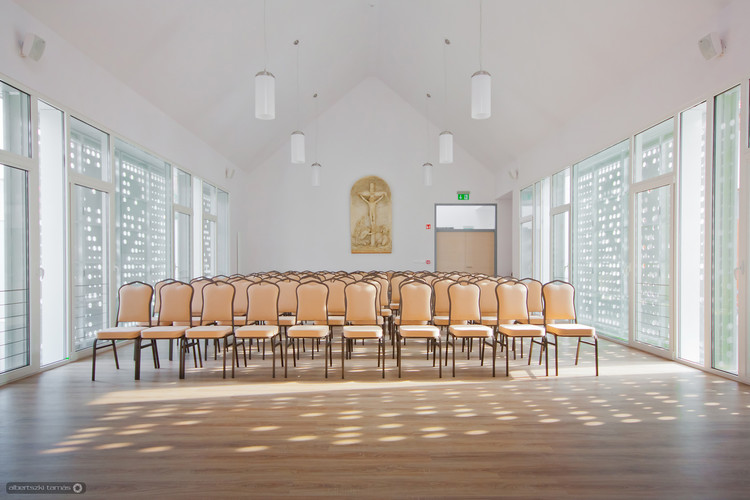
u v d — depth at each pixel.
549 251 9.59
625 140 6.71
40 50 4.77
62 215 5.41
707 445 2.90
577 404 3.74
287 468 2.58
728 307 4.74
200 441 2.97
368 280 6.12
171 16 6.18
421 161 13.58
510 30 7.49
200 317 5.85
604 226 7.37
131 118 6.95
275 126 11.91
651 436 3.05
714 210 4.88
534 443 2.93
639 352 6.05
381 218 13.48
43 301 5.19
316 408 3.64
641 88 6.21
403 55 11.03
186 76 7.55
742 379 4.43
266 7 7.47
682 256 5.45
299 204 13.48
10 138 4.63
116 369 5.07
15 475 2.50
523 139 10.59
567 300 5.31
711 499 2.26
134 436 3.06
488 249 13.68
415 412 3.54
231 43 7.63
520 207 11.62
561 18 6.50
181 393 4.09
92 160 6.03
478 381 4.50
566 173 8.88
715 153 4.88
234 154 11.75
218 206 11.30
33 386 4.33
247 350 6.23
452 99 11.17
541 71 7.84
